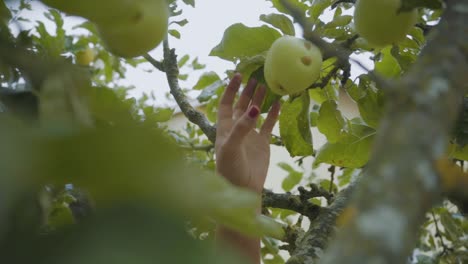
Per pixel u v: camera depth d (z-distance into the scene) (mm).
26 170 219
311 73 1282
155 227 238
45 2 355
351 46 1396
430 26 1381
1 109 543
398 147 368
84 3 352
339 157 1809
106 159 226
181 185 238
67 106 371
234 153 1462
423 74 453
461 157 1628
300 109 1631
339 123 1662
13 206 219
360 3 1226
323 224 1563
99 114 340
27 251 239
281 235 321
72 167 226
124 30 767
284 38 1312
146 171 230
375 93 1543
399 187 343
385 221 321
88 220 245
